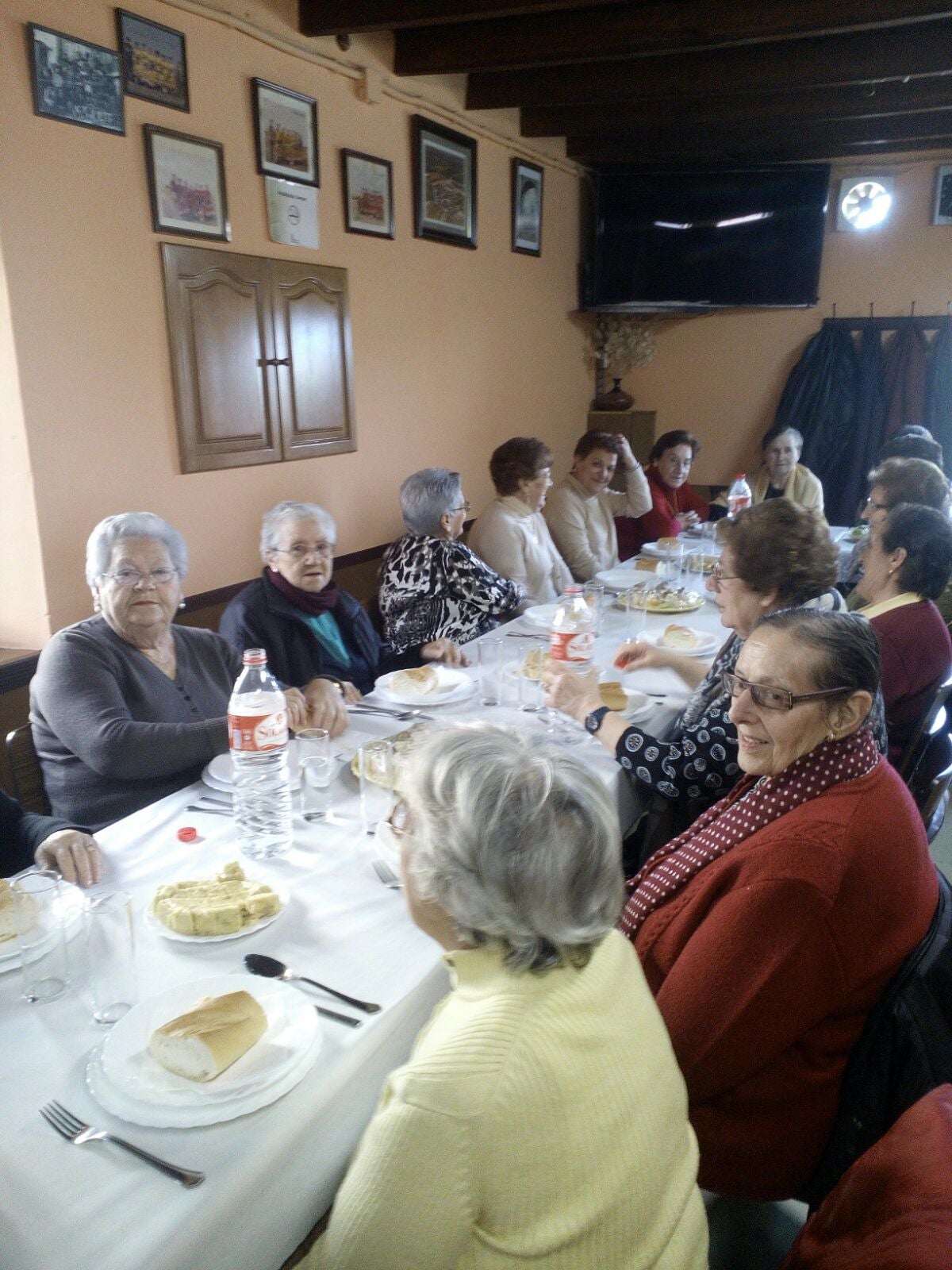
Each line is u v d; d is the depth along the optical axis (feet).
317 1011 3.15
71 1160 2.54
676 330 18.76
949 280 16.74
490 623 9.82
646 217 16.99
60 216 7.65
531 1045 2.22
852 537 13.42
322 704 5.89
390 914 3.82
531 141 15.28
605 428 18.80
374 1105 3.05
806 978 3.43
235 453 9.81
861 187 16.87
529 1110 2.16
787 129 15.58
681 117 14.10
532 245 15.75
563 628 6.02
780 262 17.07
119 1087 2.73
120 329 8.33
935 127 14.83
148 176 8.36
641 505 13.89
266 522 7.68
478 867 2.31
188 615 9.50
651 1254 2.35
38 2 7.20
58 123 7.52
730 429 18.83
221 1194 2.43
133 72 8.07
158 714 5.92
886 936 3.43
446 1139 2.13
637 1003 2.56
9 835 4.62
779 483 15.23
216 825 4.67
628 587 10.18
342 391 11.41
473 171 13.58
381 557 12.64
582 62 12.05
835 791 3.59
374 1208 2.16
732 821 3.92
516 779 2.39
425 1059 2.26
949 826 9.76
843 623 3.62
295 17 9.97
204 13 8.74
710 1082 3.58
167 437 9.00
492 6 9.31
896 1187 2.31
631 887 4.58
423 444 13.33
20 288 7.41
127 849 4.42
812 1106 3.62
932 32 11.25
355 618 8.30
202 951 3.55
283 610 7.57
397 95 11.76
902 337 17.13
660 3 10.37
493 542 10.85
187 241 8.89
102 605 5.88
